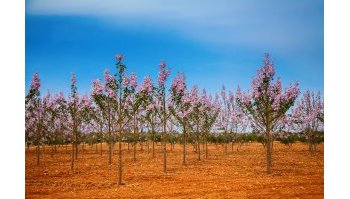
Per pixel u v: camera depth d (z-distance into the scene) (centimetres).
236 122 3894
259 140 4991
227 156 3625
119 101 2031
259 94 2322
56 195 1709
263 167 2614
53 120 3291
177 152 4269
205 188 1775
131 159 3425
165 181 2031
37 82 2562
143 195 1644
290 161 2992
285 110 2308
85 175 2370
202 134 3475
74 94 2548
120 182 1973
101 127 3578
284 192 1664
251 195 1603
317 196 1591
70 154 4097
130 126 3638
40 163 3131
